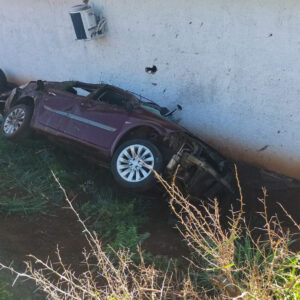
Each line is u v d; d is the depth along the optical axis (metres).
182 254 6.21
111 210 6.95
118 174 7.21
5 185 7.27
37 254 5.82
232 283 3.91
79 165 8.52
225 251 4.04
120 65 9.91
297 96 7.67
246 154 8.47
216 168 7.52
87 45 10.33
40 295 4.85
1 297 4.51
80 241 6.29
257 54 7.94
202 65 8.66
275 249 4.16
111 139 7.56
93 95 8.10
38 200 7.04
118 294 3.92
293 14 7.41
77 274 5.48
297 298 3.81
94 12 9.87
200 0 8.36
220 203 7.74
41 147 8.70
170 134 7.27
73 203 7.26
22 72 11.98
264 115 8.11
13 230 6.23
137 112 7.62
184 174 7.23
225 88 8.47
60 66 11.08
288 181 8.04
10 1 11.45
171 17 8.83
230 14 8.07
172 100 9.24
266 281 4.03
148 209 7.48
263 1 7.65
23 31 11.50
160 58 9.22
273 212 7.81
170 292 4.31
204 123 8.89
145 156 7.14
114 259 5.62
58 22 10.66
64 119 8.10
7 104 9.17
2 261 5.36
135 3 9.24
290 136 7.89
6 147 8.42
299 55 7.50
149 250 6.29
